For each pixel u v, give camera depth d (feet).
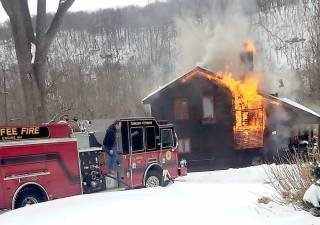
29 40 57.21
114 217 22.94
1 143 35.88
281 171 29.99
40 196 38.01
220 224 20.10
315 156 24.39
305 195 20.68
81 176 41.65
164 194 29.73
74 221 22.84
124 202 26.73
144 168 47.88
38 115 55.98
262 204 23.35
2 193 35.45
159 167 49.42
